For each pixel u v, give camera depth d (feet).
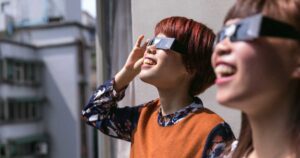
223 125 3.91
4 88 57.72
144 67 4.24
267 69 2.29
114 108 4.91
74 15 65.72
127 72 4.83
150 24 7.36
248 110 2.44
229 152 3.38
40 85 64.64
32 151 61.98
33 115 63.21
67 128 64.64
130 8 8.41
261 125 2.51
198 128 3.92
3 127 57.52
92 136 67.15
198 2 6.95
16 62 59.72
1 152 57.62
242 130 2.97
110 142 8.64
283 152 2.45
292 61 2.31
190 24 4.20
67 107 64.64
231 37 2.39
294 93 2.38
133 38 7.52
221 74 2.43
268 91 2.33
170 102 4.19
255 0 2.44
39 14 64.69
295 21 2.31
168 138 4.02
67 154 64.90
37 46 64.49
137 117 4.65
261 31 2.27
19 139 59.62
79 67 65.00
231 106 2.43
